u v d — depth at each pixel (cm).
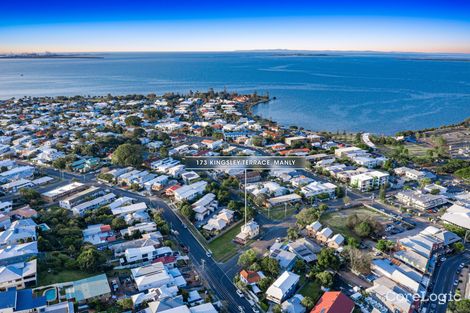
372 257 9862
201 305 7700
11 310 7075
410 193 13875
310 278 9050
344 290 8662
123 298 8044
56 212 12050
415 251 9869
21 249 9219
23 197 13450
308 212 11869
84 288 7950
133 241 10400
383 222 12144
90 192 13938
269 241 11075
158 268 8962
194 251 10488
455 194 14212
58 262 9000
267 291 8362
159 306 7469
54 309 7288
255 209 13112
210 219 12175
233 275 9350
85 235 10800
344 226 11862
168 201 13888
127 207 12688
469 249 10494
